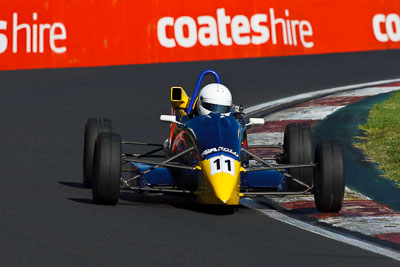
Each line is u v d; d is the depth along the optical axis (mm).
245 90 63094
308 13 82125
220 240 22844
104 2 74875
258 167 27688
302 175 30172
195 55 77188
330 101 57750
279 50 80250
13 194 28609
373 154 40156
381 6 85062
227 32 78312
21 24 71875
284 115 52562
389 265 20906
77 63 73688
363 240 23859
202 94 30219
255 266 20266
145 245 21766
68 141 42875
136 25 75812
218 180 25656
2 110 52188
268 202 30250
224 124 28359
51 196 28484
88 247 21312
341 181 27078
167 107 55750
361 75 71188
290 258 21203
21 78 66875
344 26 83750
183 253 21141
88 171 30828
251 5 79188
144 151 41844
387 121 48719
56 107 53938
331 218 27156
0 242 21500
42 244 21453
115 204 27141
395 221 26812
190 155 28266
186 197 29578
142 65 74812
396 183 34188
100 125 31406
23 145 40906
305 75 70562
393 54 82938
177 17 76750
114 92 60938
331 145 27594
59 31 73125
